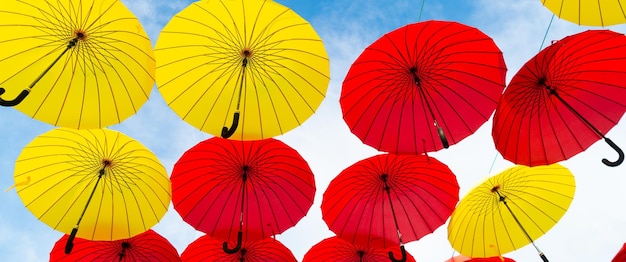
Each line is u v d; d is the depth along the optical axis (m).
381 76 3.52
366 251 4.58
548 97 3.68
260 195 4.16
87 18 3.30
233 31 3.54
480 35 3.27
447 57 3.46
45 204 3.78
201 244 4.41
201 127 3.59
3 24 3.28
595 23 3.39
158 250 4.34
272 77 3.67
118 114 3.41
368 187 4.10
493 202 4.21
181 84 3.57
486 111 3.55
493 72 3.44
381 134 3.67
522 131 3.75
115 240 4.27
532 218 4.26
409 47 3.38
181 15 3.42
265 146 3.95
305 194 4.11
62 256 4.18
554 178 4.10
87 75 3.40
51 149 3.70
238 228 4.11
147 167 3.88
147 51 3.31
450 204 4.05
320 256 4.60
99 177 3.80
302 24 3.45
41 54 3.36
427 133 3.68
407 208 4.17
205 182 4.05
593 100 3.65
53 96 3.35
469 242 4.28
